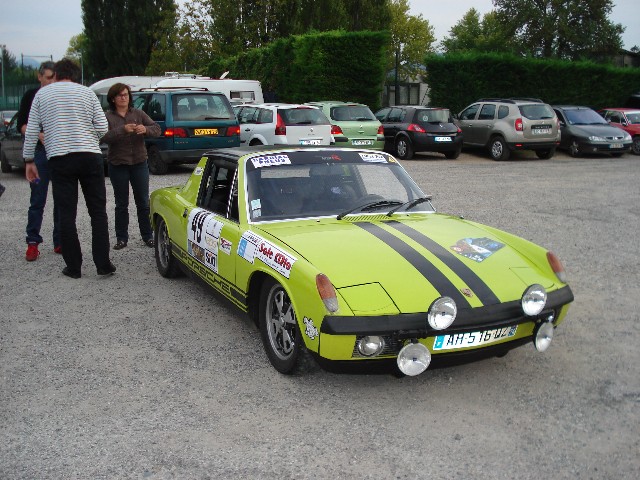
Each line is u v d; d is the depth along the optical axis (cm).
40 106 627
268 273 425
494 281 405
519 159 2006
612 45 4403
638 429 366
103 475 320
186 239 577
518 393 411
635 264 738
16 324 536
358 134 1784
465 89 2425
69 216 646
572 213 1062
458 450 344
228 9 3194
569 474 322
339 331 362
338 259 406
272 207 489
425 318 371
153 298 606
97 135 645
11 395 407
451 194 1256
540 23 4384
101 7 5047
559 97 2583
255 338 506
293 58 2339
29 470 324
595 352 479
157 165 1469
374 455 338
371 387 419
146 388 418
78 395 407
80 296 611
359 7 3662
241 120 1695
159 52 3584
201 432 362
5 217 995
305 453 340
